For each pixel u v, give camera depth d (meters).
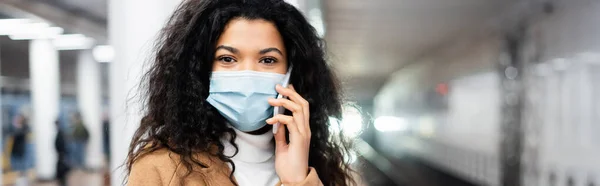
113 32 1.81
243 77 0.91
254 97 0.91
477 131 7.23
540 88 4.92
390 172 13.56
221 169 0.92
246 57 0.92
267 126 1.02
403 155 14.72
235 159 0.95
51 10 6.45
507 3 5.30
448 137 9.01
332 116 1.18
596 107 3.69
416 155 12.46
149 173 0.86
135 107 1.33
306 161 0.94
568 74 4.20
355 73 16.92
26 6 6.13
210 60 0.93
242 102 0.90
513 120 5.63
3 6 5.92
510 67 5.72
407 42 8.79
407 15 6.18
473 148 7.44
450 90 8.89
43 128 8.23
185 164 0.88
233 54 0.91
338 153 1.20
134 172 0.88
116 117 1.75
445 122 9.24
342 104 1.25
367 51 10.34
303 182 0.89
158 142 0.92
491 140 6.48
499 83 6.09
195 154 0.91
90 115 9.74
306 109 0.95
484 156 6.86
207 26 0.92
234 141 0.95
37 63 8.23
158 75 0.98
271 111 0.96
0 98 7.18
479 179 7.16
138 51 1.71
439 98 9.78
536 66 5.01
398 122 16.28
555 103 4.53
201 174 0.90
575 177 4.03
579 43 3.94
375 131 25.27
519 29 5.46
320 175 1.14
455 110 8.50
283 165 0.93
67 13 6.62
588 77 3.81
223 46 0.90
